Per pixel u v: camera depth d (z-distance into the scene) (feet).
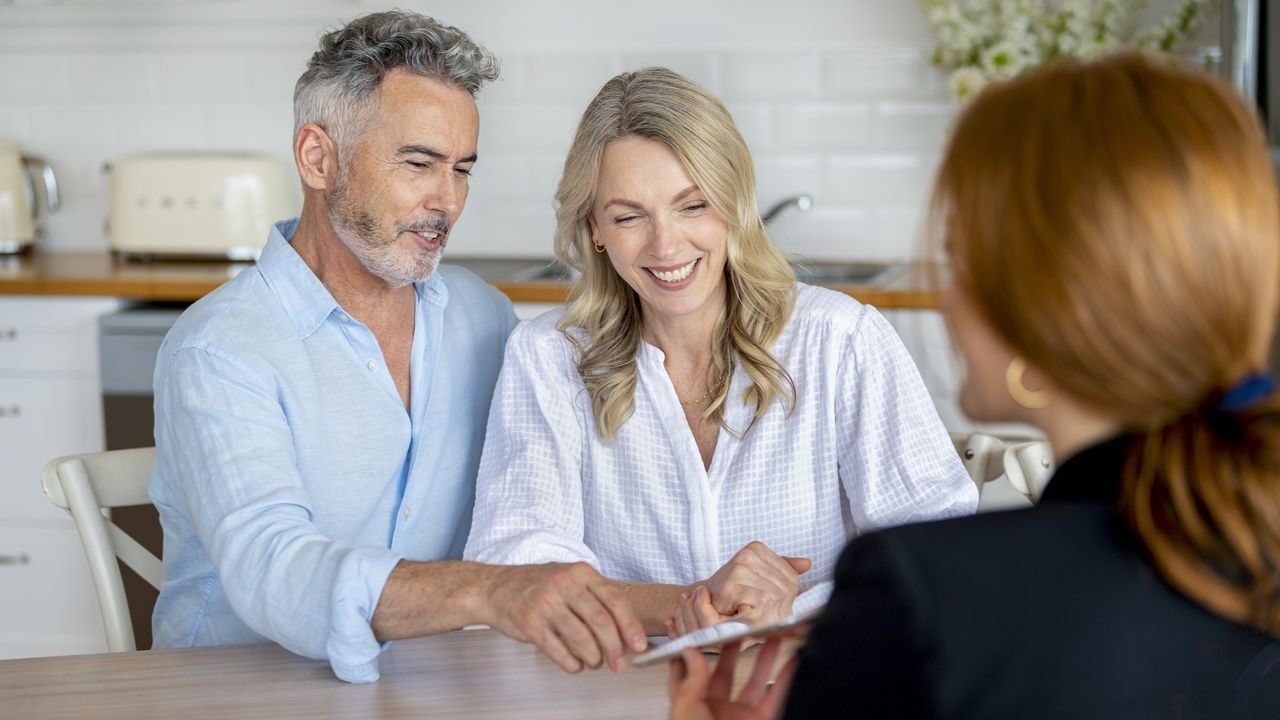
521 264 11.00
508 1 11.07
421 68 5.08
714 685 3.28
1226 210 2.22
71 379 9.86
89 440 9.90
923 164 10.75
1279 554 2.27
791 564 4.55
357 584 4.08
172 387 4.90
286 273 5.19
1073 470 2.52
